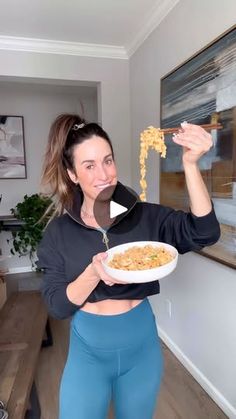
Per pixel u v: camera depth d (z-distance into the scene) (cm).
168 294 233
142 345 99
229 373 168
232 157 147
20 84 367
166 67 214
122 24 237
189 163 78
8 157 400
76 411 97
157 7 211
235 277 157
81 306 91
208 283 181
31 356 179
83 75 278
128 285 96
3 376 160
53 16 224
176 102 195
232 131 145
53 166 98
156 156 238
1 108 394
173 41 203
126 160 294
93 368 98
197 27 175
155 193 243
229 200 151
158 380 104
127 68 287
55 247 98
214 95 157
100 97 286
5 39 256
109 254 87
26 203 330
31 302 256
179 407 179
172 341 231
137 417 103
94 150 89
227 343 167
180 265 211
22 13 219
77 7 212
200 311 191
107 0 204
